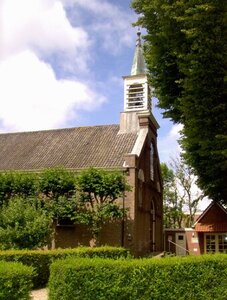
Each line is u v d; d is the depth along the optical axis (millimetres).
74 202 24375
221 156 15148
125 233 24719
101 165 26953
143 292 9531
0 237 18953
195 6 14078
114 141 29469
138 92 31047
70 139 31516
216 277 9898
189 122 15359
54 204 24281
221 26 14312
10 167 29781
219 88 14914
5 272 8477
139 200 27000
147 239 28109
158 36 16953
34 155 30734
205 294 9742
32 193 25031
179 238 35344
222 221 28469
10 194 25312
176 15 15156
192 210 47500
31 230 19203
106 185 23844
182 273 9781
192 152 18250
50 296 9555
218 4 14008
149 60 18000
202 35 14438
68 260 9875
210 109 15094
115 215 23500
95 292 9352
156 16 16906
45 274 15477
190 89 15062
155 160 32438
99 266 9508
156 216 31547
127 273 9562
